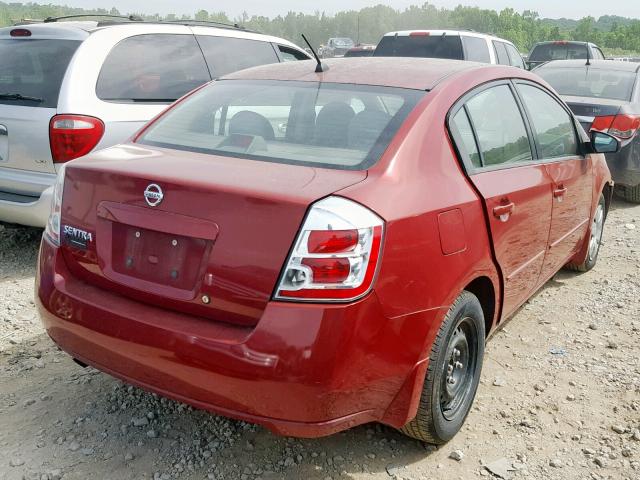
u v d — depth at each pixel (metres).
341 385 2.32
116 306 2.60
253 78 3.49
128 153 2.96
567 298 4.88
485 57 10.52
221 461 2.87
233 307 2.38
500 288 3.34
